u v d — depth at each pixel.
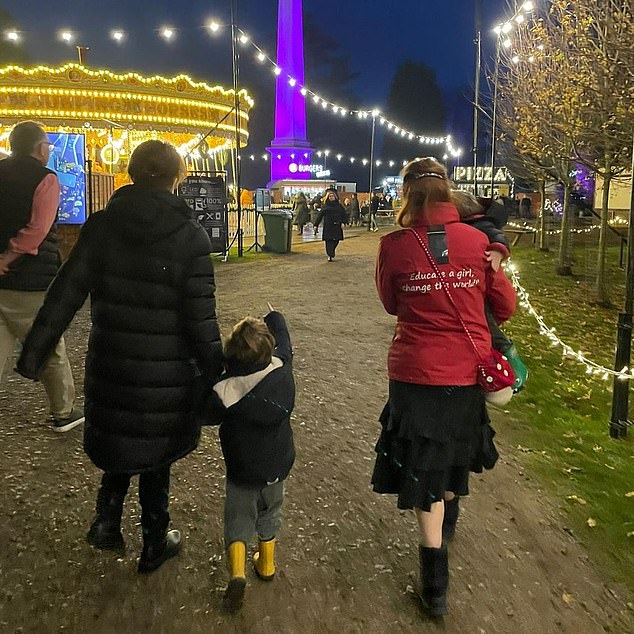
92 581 3.42
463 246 3.17
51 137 12.98
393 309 3.36
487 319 3.33
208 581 3.45
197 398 3.24
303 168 44.84
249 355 3.15
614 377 5.68
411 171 3.34
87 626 3.10
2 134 20.28
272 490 3.35
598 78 10.74
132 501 4.20
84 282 3.10
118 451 3.10
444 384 3.10
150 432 3.11
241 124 23.95
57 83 19.67
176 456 3.22
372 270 15.18
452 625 3.22
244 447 3.20
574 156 14.21
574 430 5.83
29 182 4.39
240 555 3.19
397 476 3.30
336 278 13.80
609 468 5.04
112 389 3.10
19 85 19.55
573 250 21.25
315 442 5.24
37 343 3.03
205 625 3.14
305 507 4.23
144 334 3.07
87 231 3.13
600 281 13.02
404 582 3.52
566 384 7.37
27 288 4.53
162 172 3.14
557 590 3.53
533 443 5.49
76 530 3.86
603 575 3.69
